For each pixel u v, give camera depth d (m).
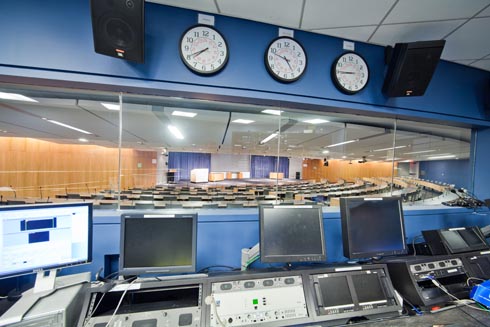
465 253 1.33
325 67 1.65
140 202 2.52
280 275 1.06
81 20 1.25
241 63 1.49
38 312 0.82
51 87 1.48
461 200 2.23
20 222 0.94
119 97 1.73
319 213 1.19
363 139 4.29
